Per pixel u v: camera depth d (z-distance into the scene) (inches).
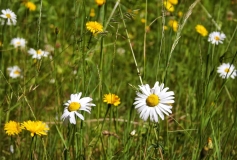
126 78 60.0
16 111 51.0
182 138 48.4
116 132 45.1
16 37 60.6
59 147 48.5
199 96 47.7
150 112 38.0
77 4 49.4
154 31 70.5
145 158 42.3
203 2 76.8
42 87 56.0
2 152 49.1
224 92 54.5
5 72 54.2
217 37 49.8
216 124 45.6
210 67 48.4
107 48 63.9
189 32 66.8
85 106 39.1
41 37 64.9
